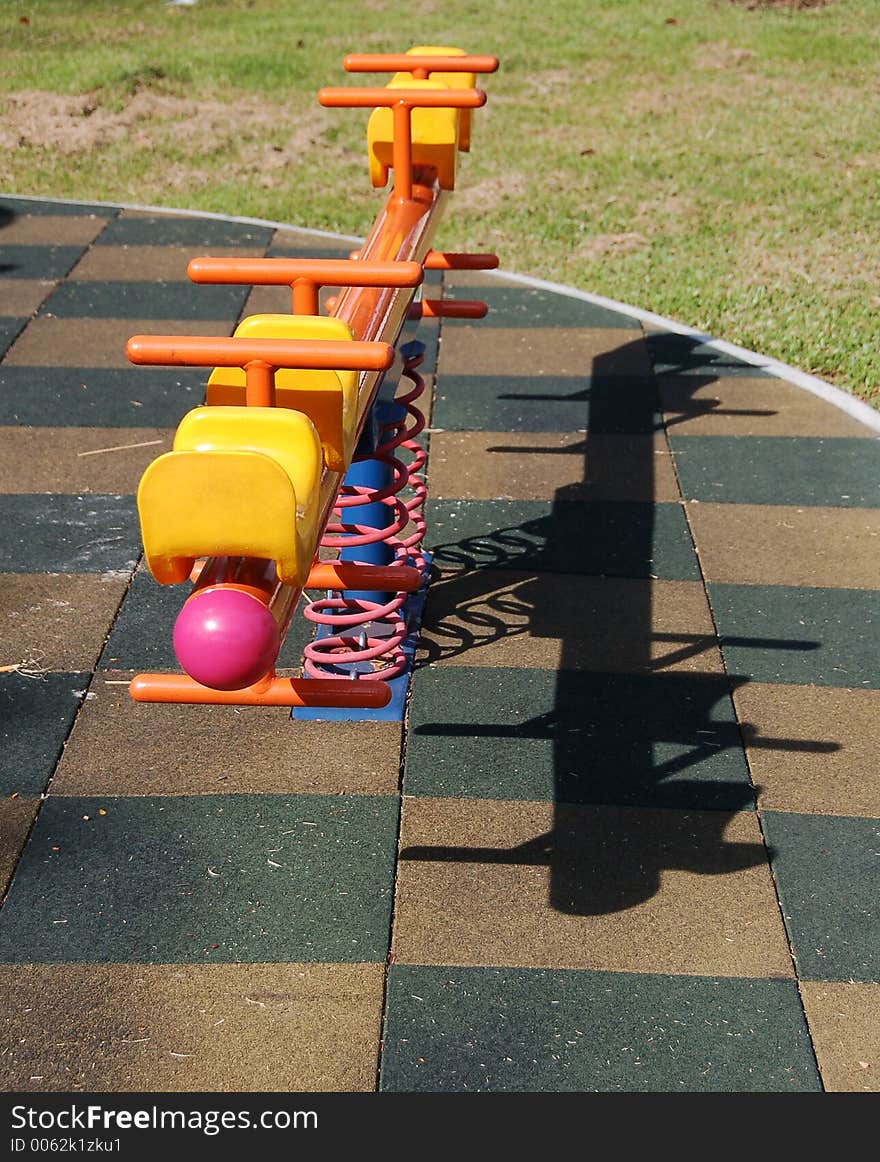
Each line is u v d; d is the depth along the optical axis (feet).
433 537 18.33
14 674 15.30
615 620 16.49
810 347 24.80
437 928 11.91
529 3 53.36
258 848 12.77
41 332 25.00
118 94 40.68
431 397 22.63
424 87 14.73
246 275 10.61
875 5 52.80
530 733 14.43
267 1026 10.91
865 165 35.37
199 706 14.79
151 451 20.70
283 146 36.88
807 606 16.83
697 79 43.47
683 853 12.82
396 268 10.50
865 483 19.92
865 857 12.79
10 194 32.83
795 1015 11.12
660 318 26.00
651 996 11.27
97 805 13.29
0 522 18.54
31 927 11.85
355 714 14.64
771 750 14.24
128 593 16.94
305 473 8.86
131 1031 10.85
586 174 34.73
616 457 20.66
